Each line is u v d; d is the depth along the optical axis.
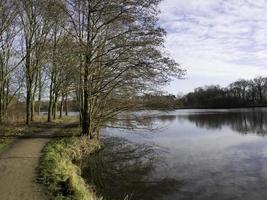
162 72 25.17
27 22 31.62
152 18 23.59
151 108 28.20
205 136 36.78
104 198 14.32
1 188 11.63
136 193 15.92
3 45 31.61
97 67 24.20
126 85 25.67
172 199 15.12
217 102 137.75
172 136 37.44
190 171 20.28
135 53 23.92
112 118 27.97
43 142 21.84
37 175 13.28
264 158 23.67
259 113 82.75
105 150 28.08
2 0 27.55
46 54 32.44
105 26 23.88
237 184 17.34
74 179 12.76
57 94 43.47
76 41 23.28
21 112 44.72
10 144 21.05
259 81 138.00
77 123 38.88
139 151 27.62
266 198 15.15
